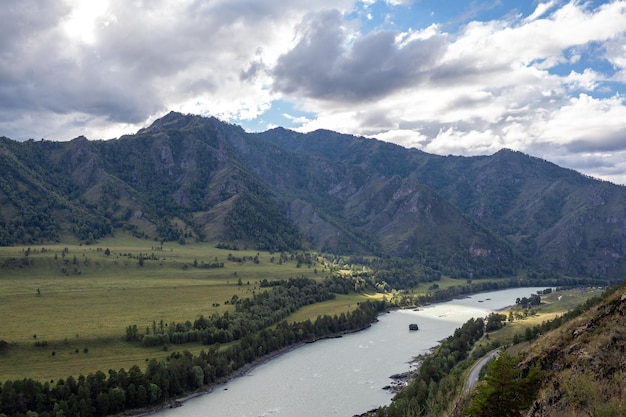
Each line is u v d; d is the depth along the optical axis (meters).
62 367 170.12
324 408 148.75
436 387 137.62
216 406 153.75
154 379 158.12
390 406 124.44
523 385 62.75
